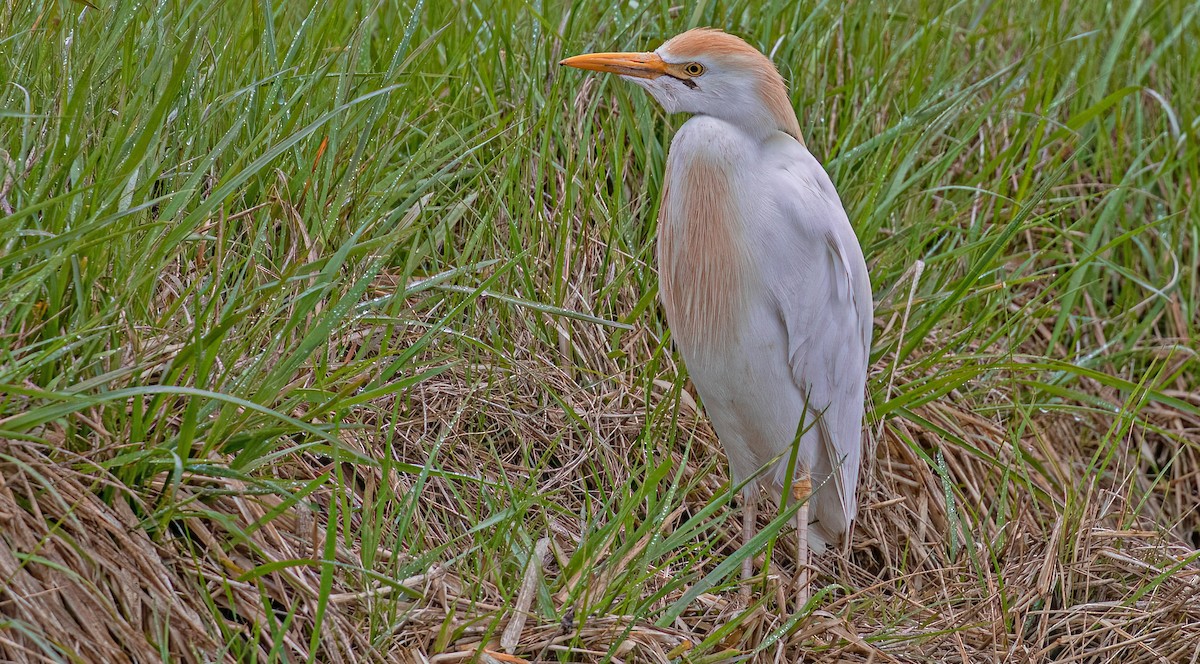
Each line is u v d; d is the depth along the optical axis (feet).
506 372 20.86
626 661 16.47
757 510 21.85
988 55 29.91
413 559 16.81
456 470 19.62
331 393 16.52
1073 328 26.50
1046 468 24.12
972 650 19.45
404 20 25.00
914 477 22.77
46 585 13.82
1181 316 26.89
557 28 25.62
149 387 13.61
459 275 19.48
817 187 19.15
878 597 20.17
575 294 22.50
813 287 18.89
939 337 24.45
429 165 22.36
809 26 26.50
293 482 16.22
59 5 20.74
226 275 18.15
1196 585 20.29
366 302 17.94
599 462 21.01
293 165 20.33
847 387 19.86
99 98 18.39
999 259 25.36
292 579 15.28
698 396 22.72
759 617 17.54
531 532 18.86
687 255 19.24
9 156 16.14
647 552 17.07
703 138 18.90
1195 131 28.76
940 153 26.94
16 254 13.84
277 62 21.36
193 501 15.31
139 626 14.01
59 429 15.21
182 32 20.99
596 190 23.67
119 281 15.79
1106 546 21.81
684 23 25.71
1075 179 28.45
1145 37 31.91
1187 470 25.11
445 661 15.57
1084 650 19.89
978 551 21.65
